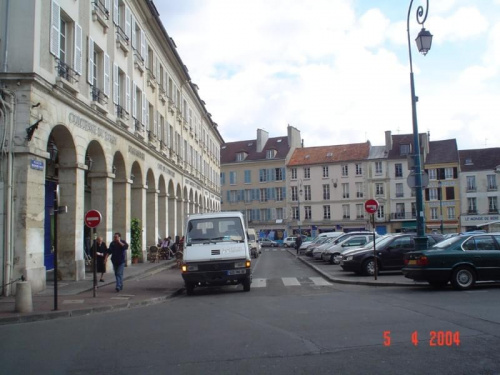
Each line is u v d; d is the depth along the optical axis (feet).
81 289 49.60
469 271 42.04
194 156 149.48
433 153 218.59
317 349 21.90
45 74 47.65
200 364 20.20
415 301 35.91
